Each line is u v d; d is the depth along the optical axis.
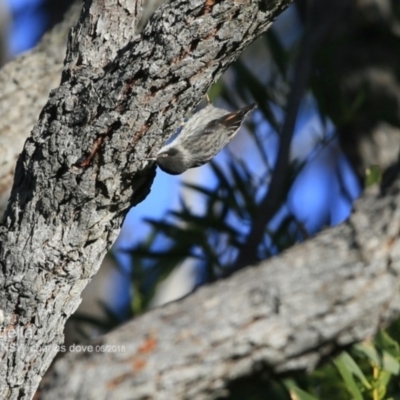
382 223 8.95
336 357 8.86
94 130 5.47
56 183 5.73
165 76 5.29
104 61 5.85
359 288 8.74
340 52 12.56
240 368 8.76
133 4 5.86
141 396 8.59
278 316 8.74
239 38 5.27
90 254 6.04
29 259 5.96
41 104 10.05
